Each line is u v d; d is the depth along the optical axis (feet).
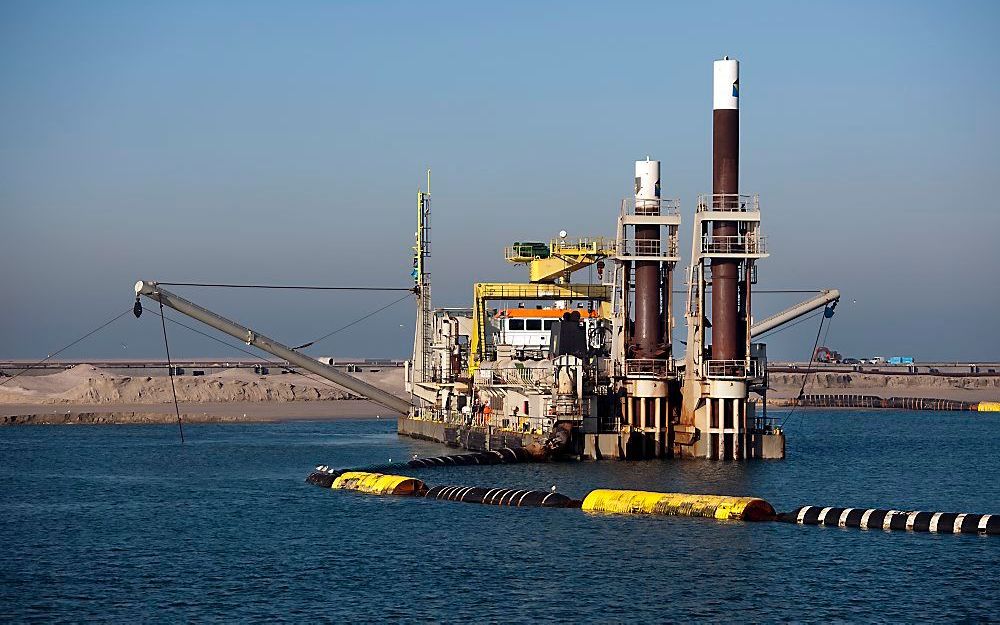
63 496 318.45
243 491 322.14
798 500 301.43
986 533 242.17
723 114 350.64
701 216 349.61
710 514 262.67
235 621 187.52
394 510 281.33
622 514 271.28
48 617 190.80
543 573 215.31
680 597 199.52
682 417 370.73
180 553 236.02
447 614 190.70
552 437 360.07
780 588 204.23
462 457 359.25
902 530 247.29
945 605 193.98
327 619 188.44
